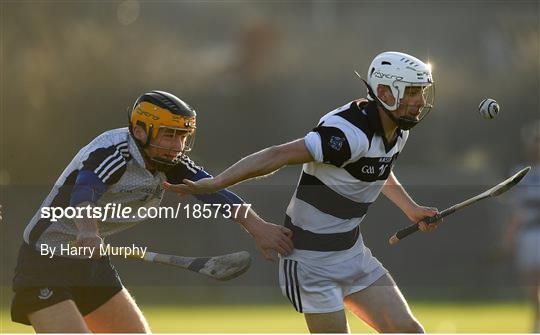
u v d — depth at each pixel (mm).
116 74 75500
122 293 20422
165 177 19953
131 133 19219
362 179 19219
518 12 99375
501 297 52781
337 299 19844
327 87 86750
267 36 90312
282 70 86938
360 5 101438
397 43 96875
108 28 80188
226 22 98938
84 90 73812
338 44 91375
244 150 81000
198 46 95688
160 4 90625
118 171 19047
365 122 18734
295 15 101375
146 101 19000
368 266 20297
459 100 86438
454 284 52375
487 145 85438
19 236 50625
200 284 49375
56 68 73938
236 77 85688
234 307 48406
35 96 71812
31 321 19312
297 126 83875
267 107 83500
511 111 86375
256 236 20328
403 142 19656
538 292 38594
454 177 59656
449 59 95625
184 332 35875
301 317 42625
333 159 18672
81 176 18828
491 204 53844
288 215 20375
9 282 50094
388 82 18703
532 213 39125
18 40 76062
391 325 19969
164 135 19031
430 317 43094
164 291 48500
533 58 89688
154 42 80500
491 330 37844
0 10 75625
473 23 99000
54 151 71438
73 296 19828
